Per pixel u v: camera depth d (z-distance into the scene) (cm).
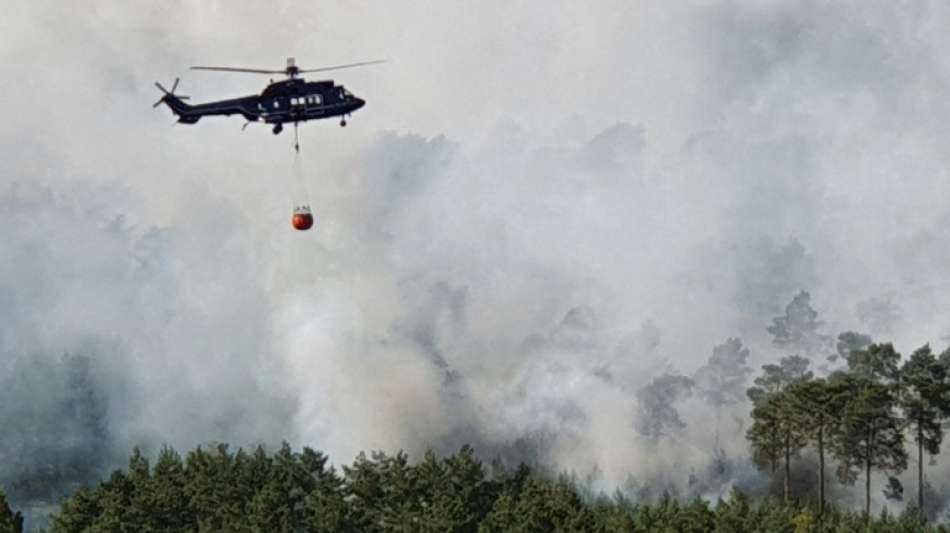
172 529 10438
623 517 9919
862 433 11756
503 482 10725
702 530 9725
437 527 9900
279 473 10531
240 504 10438
